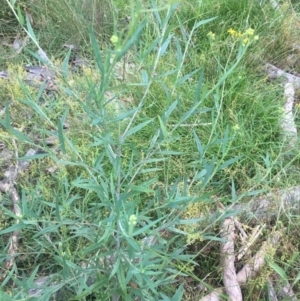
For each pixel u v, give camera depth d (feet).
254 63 9.32
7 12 10.01
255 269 6.04
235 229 6.54
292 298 5.77
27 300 4.18
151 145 4.50
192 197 4.41
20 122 7.41
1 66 9.18
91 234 4.71
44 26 9.71
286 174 6.97
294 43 9.91
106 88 3.41
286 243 6.18
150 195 6.37
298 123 8.32
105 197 4.05
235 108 8.22
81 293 4.44
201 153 4.53
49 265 6.01
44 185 6.31
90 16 9.67
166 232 5.91
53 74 8.45
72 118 7.30
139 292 4.50
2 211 6.31
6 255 5.28
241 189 6.82
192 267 5.57
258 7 10.16
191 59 8.82
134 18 2.88
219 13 10.09
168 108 4.32
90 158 6.39
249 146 7.45
